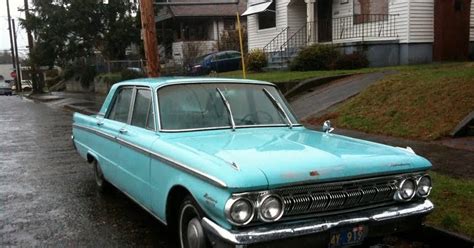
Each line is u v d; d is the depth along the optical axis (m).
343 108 11.48
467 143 8.02
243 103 5.16
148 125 4.97
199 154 3.89
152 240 5.05
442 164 6.88
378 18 19.66
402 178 3.95
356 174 3.66
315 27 23.02
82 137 7.22
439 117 9.14
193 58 31.03
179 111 4.86
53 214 5.96
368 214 3.75
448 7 18.47
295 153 3.85
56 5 34.97
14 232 5.33
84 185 7.43
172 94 5.00
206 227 3.55
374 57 18.89
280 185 3.38
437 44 18.67
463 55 19.02
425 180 4.07
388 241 4.77
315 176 3.49
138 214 5.93
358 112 10.88
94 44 36.28
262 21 26.69
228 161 3.61
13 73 57.72
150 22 11.13
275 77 17.11
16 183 7.63
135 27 35.44
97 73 37.09
